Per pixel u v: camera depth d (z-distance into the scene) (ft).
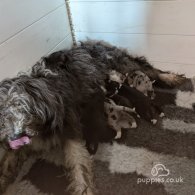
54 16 6.14
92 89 5.65
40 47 5.81
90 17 6.59
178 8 5.63
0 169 4.86
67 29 6.84
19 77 4.53
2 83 4.35
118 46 6.84
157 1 5.70
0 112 4.11
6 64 4.84
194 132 5.31
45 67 5.12
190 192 4.33
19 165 5.03
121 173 4.72
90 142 4.97
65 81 5.15
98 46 6.45
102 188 4.52
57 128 4.71
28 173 4.91
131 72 6.25
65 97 4.93
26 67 5.41
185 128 5.41
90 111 5.14
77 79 5.50
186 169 4.67
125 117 5.28
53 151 5.17
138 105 5.53
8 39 4.78
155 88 6.51
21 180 4.80
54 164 5.01
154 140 5.24
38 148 5.10
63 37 6.72
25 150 5.11
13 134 4.10
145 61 6.63
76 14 6.68
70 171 4.69
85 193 4.37
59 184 4.68
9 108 4.06
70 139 4.87
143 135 5.36
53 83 4.83
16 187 4.69
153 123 5.53
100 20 6.55
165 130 5.42
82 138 5.04
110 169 4.80
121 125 5.31
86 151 4.89
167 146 5.10
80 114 5.24
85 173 4.60
